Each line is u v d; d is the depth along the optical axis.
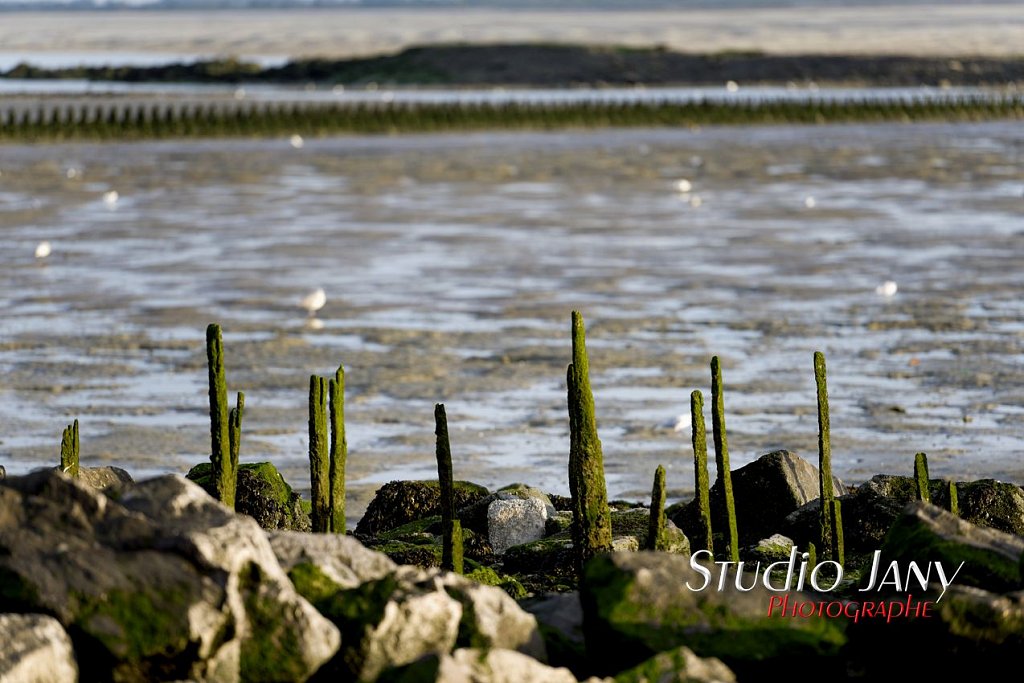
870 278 131.12
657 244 155.25
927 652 38.59
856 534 53.03
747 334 106.25
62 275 133.25
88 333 106.75
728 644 38.34
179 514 37.50
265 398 87.56
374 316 113.19
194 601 34.66
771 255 146.38
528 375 93.75
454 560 47.47
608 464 73.75
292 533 40.34
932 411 84.31
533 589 48.88
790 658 38.28
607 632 38.75
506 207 194.38
